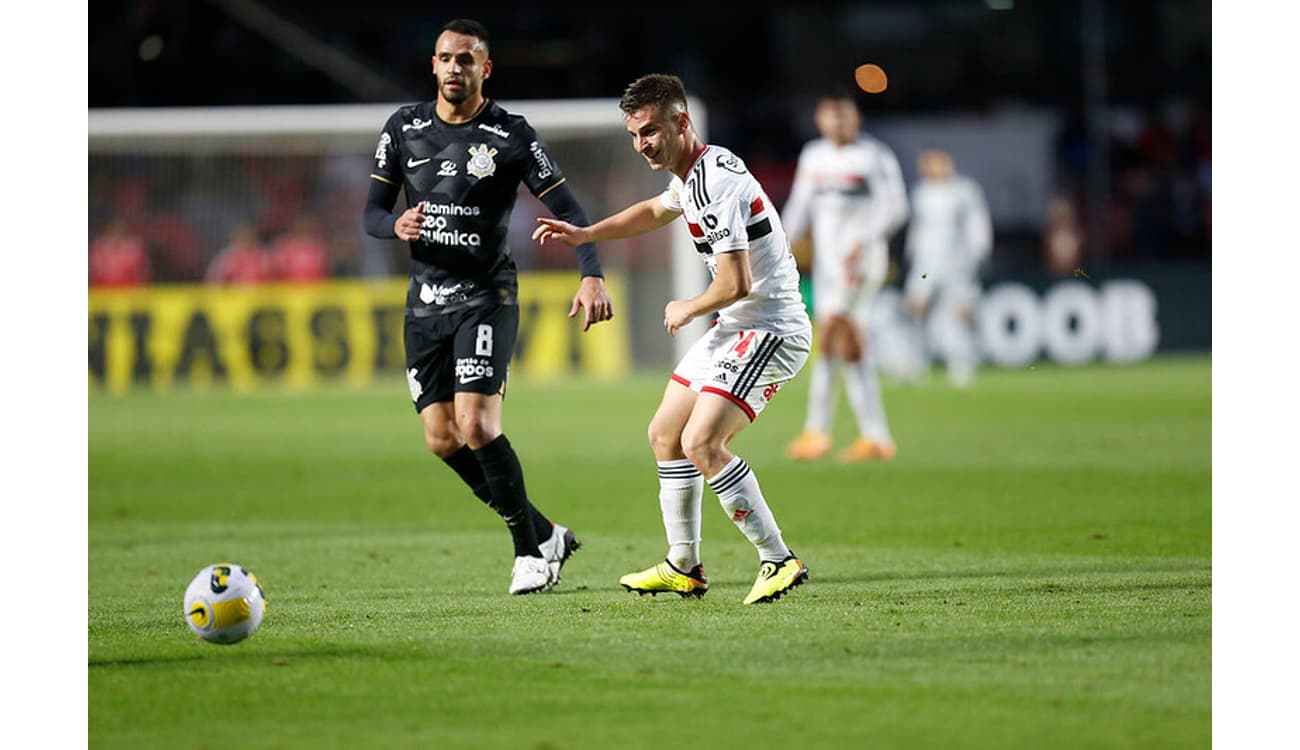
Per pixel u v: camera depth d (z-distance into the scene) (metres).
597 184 71.81
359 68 89.25
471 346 23.25
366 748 14.57
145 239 72.50
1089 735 14.62
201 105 87.06
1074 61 100.25
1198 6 99.12
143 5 85.81
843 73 100.12
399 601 22.33
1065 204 80.06
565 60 95.44
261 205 73.25
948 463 40.56
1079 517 30.86
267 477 40.31
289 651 18.58
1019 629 19.19
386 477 40.03
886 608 20.84
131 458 44.84
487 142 23.41
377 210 24.05
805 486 36.72
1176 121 95.44
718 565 25.62
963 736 14.63
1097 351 78.06
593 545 28.47
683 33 100.62
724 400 21.14
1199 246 89.56
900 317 72.38
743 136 92.50
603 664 17.59
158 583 24.86
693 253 71.81
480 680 16.95
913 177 89.12
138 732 15.20
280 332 72.56
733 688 16.42
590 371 73.38
